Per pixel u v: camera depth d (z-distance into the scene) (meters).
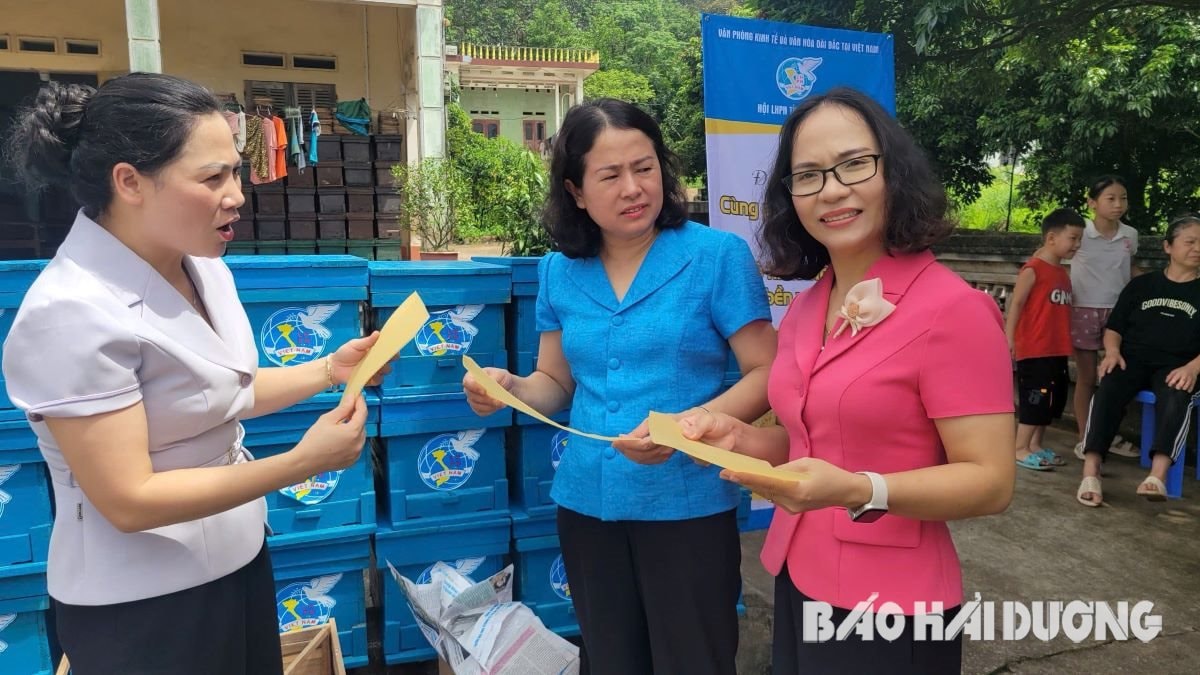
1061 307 4.61
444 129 8.59
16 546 1.93
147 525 1.22
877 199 1.35
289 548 2.21
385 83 9.62
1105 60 6.70
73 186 1.24
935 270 1.35
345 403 1.37
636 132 1.63
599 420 1.72
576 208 1.78
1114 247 4.78
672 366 1.68
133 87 1.20
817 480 1.19
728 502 1.72
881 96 3.50
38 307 1.16
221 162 1.24
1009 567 3.32
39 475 1.95
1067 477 4.50
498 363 2.33
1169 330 4.02
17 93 8.45
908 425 1.32
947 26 4.57
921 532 1.34
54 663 2.10
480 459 2.36
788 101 3.29
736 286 1.67
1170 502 4.08
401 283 2.19
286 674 2.01
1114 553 3.46
